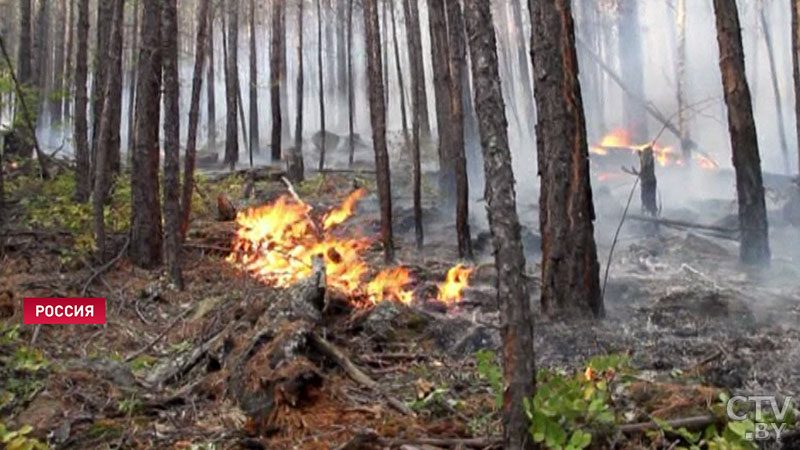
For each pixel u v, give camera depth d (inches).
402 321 221.1
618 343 207.3
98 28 495.2
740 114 346.0
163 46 309.6
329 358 179.3
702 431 129.5
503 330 124.7
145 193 338.6
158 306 272.7
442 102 502.9
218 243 384.2
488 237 403.9
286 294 207.0
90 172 473.7
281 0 898.1
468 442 132.0
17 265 314.3
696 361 187.2
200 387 172.2
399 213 484.4
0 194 361.1
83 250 329.1
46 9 889.5
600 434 126.4
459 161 372.2
